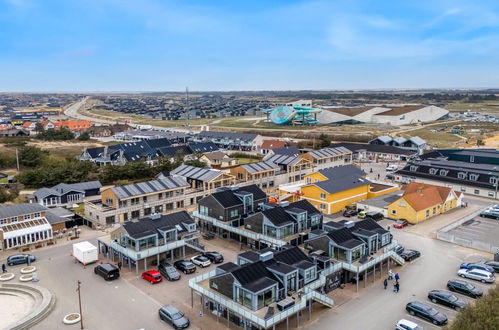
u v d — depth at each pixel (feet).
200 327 147.64
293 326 147.02
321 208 291.58
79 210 301.43
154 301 167.53
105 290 177.17
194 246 214.28
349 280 182.39
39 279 188.55
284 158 395.14
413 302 156.15
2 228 229.25
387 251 189.16
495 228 250.57
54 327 148.66
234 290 146.92
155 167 407.23
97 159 464.24
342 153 455.63
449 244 226.79
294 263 164.86
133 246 196.44
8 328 143.84
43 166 417.08
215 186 315.99
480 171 344.28
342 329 145.48
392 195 310.86
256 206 253.85
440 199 285.02
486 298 129.70
